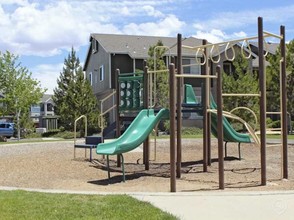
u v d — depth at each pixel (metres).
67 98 34.28
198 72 33.84
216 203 6.87
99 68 38.47
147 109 11.66
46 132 36.28
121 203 6.67
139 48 36.19
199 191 8.40
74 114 33.56
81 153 15.84
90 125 33.50
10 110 35.38
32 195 7.27
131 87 12.56
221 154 8.77
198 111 11.95
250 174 11.26
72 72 39.28
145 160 12.23
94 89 40.28
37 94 36.22
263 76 9.34
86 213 6.08
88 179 10.41
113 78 35.09
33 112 61.94
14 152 16.12
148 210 6.24
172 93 8.38
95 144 13.98
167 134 27.95
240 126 26.11
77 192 7.64
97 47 39.00
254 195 7.50
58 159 13.89
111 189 8.97
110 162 13.52
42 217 5.88
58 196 7.19
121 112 13.27
